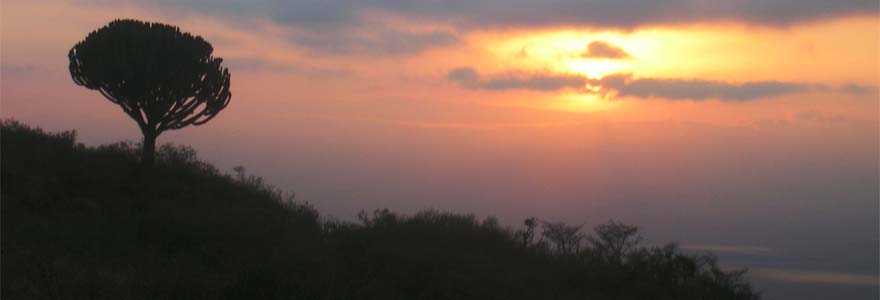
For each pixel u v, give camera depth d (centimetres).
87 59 2388
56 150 2219
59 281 1312
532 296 1741
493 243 2092
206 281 1456
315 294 1420
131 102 2386
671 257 2191
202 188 2247
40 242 1627
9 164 1980
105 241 1700
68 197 1970
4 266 1368
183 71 2391
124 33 2381
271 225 1892
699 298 2053
